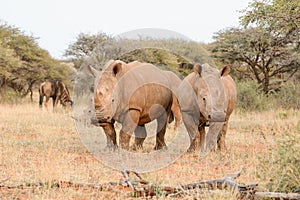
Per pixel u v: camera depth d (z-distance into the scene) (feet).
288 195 27.20
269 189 29.04
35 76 155.22
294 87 103.14
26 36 156.56
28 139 54.08
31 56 153.99
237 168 38.91
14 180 32.71
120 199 28.55
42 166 36.35
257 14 71.56
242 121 78.95
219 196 27.22
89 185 31.27
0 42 143.23
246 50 121.29
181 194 28.91
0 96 140.15
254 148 50.42
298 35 87.92
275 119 79.20
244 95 98.17
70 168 37.55
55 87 112.16
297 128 34.58
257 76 124.16
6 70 141.49
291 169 29.25
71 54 156.66
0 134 57.67
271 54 120.37
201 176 35.94
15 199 27.99
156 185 30.01
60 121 74.54
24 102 138.21
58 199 28.14
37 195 28.53
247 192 28.04
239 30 123.03
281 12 69.41
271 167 30.53
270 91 121.39
